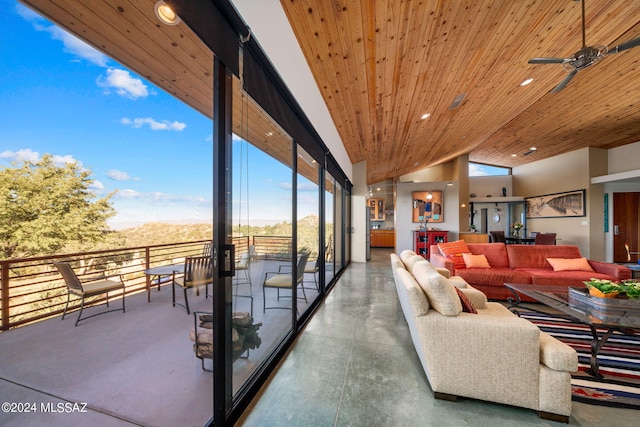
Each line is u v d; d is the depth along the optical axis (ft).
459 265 13.19
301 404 5.10
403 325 9.07
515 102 15.06
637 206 22.52
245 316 5.92
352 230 23.44
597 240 23.62
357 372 6.19
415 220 25.73
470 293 7.64
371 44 7.54
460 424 4.60
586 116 18.97
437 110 14.10
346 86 9.94
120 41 4.64
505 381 4.94
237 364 5.65
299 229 9.14
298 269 9.18
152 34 4.54
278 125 6.49
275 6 5.71
